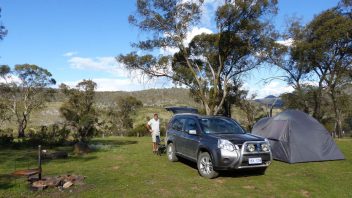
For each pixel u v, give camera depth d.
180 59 27.97
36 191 7.04
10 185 7.56
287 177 8.71
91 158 12.20
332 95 31.64
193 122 9.98
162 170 9.63
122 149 15.21
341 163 10.91
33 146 17.44
